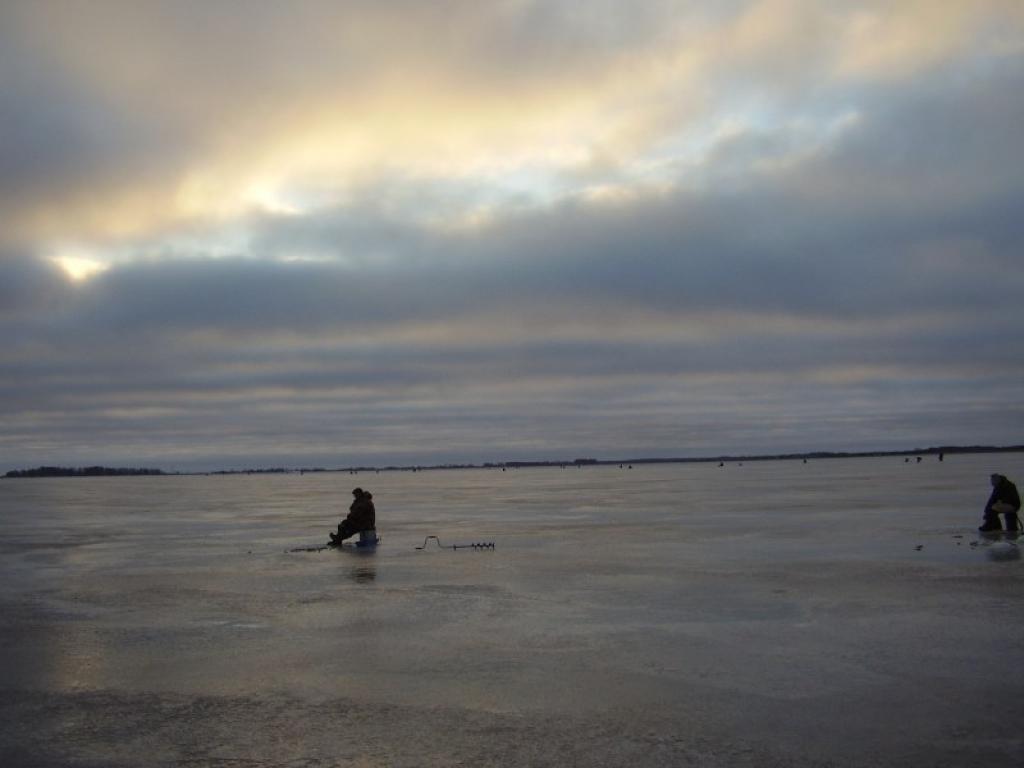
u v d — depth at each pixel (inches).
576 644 450.0
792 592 590.9
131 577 748.0
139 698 369.4
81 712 351.3
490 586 652.1
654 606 551.2
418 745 305.0
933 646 427.2
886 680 371.2
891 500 1604.3
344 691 372.5
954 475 3088.1
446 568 763.4
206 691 378.0
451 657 427.2
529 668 403.2
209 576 744.3
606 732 314.5
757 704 343.0
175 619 543.5
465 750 299.1
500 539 1016.9
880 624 479.5
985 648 421.7
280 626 513.3
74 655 449.1
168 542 1095.6
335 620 527.8
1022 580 618.8
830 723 319.3
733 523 1170.6
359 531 978.1
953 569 677.3
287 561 851.4
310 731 322.0
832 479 3144.7
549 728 319.9
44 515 1839.3
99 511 1998.0
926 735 305.1
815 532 1003.9
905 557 754.2
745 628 479.2
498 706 346.9
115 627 521.0
